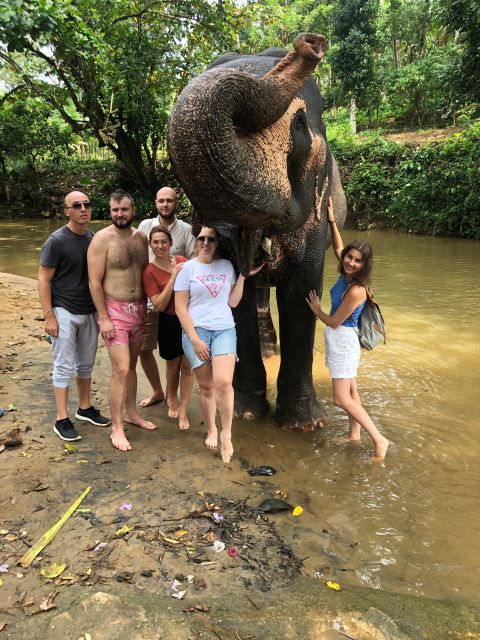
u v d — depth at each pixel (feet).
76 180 74.02
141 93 54.29
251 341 12.32
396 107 77.05
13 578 7.30
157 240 11.07
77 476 9.91
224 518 8.76
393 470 10.50
